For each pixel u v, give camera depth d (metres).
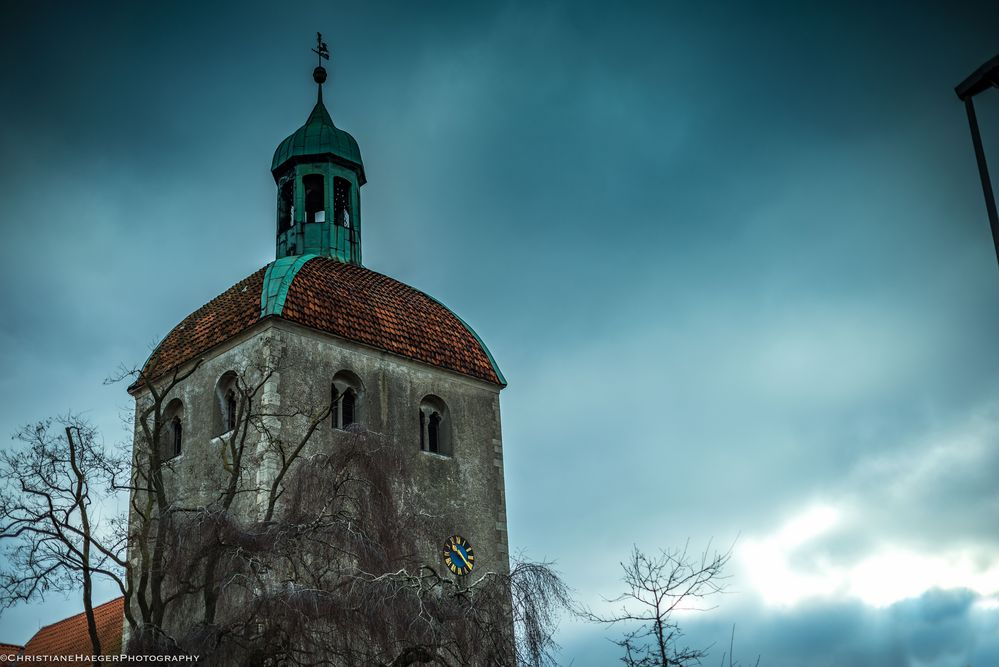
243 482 30.83
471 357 37.62
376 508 24.11
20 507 23.58
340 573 21.89
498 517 35.78
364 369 34.09
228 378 33.50
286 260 35.44
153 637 20.23
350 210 39.47
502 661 21.55
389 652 20.70
